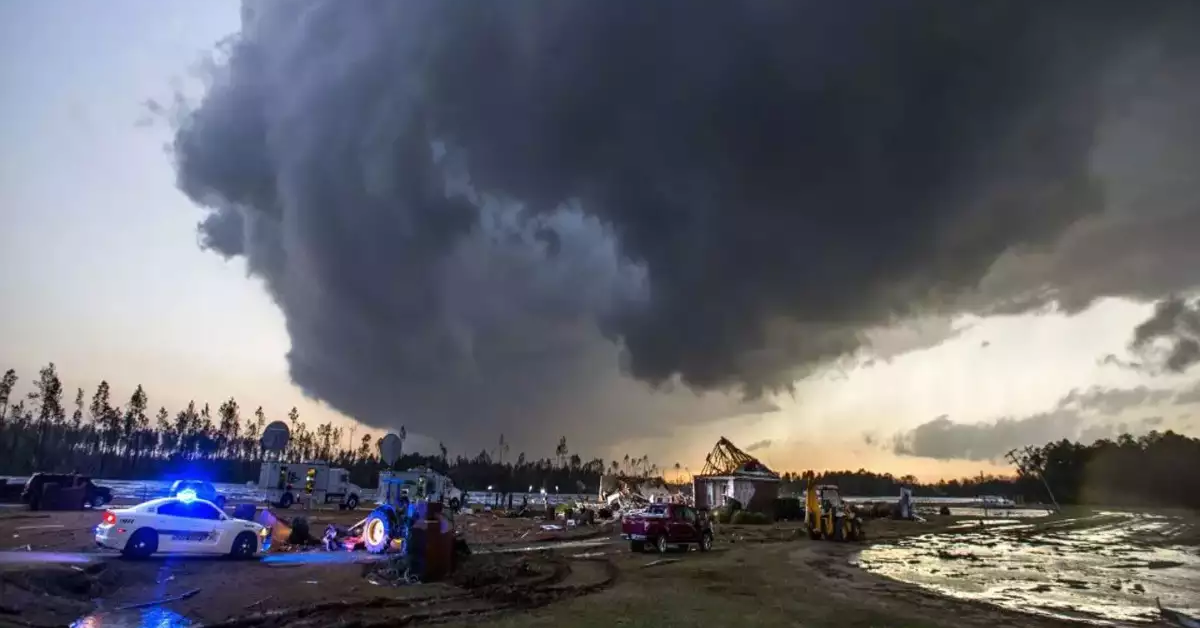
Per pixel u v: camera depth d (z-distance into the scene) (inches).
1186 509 4869.6
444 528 637.9
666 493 2871.6
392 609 484.7
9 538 792.9
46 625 381.1
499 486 5506.9
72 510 1353.3
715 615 522.6
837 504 1598.2
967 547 1459.2
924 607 611.8
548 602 554.6
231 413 5743.1
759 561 1002.1
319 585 555.8
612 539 1327.5
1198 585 858.1
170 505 676.7
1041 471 6373.0
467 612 489.7
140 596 484.4
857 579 819.4
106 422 4896.7
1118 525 2615.7
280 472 1743.4
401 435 1027.9
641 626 466.0
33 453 4439.0
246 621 418.6
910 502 2787.9
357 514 1533.0
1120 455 5930.1
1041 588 801.6
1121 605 677.3
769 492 2546.8
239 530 722.2
